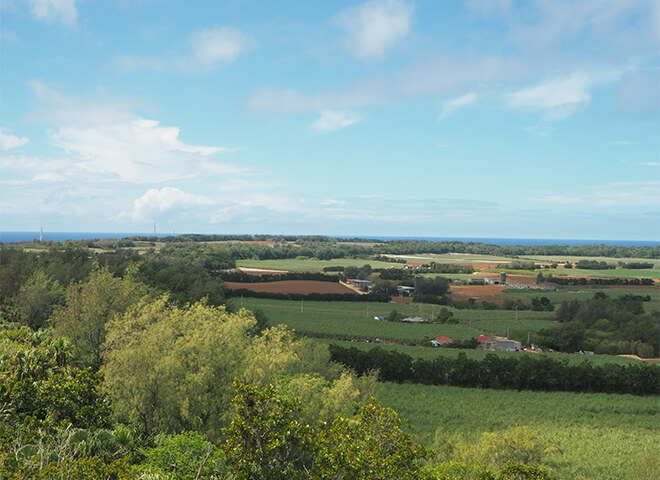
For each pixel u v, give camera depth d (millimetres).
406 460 16672
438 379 69938
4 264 88938
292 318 106688
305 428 16266
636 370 67438
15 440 17578
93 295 49750
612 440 50938
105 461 20156
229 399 31672
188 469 19547
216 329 34906
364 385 57906
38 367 27781
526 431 42906
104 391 29547
